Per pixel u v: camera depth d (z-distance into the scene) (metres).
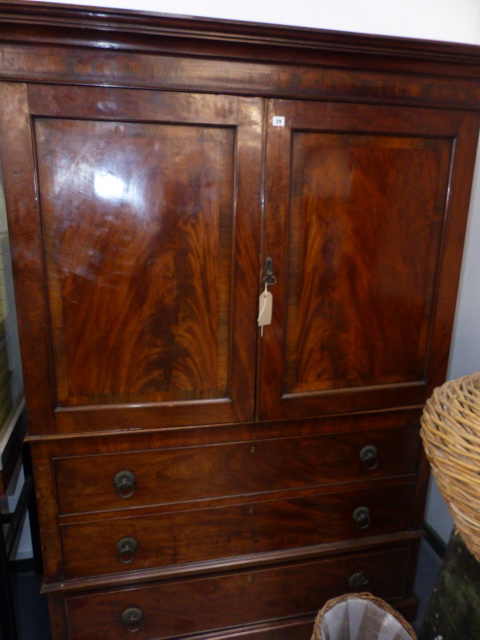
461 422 0.70
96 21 0.80
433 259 1.10
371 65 0.95
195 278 0.99
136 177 0.92
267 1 1.32
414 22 1.42
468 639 1.03
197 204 0.95
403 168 1.03
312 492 1.19
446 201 1.07
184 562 1.16
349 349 1.11
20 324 0.93
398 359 1.14
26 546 1.60
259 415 1.08
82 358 0.98
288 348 1.07
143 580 1.13
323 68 0.94
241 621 1.23
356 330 1.10
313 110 0.95
